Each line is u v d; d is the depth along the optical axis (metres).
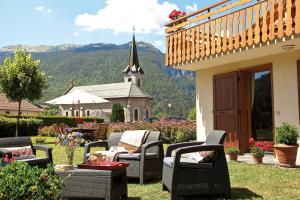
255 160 8.30
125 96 79.00
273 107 9.46
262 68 10.12
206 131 11.57
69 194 4.88
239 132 10.22
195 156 5.47
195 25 9.98
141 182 6.38
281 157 7.71
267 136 10.04
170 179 5.09
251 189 5.67
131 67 90.19
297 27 7.28
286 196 5.20
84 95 20.48
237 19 8.66
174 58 10.84
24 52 20.31
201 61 10.11
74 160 9.41
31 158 6.38
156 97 170.12
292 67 8.91
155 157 6.70
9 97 20.20
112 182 4.87
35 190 2.92
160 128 17.39
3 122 21.20
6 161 3.97
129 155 6.58
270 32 7.84
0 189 2.84
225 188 5.08
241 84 10.43
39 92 20.55
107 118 74.75
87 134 16.02
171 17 10.82
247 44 8.45
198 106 11.98
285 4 8.23
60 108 75.94
